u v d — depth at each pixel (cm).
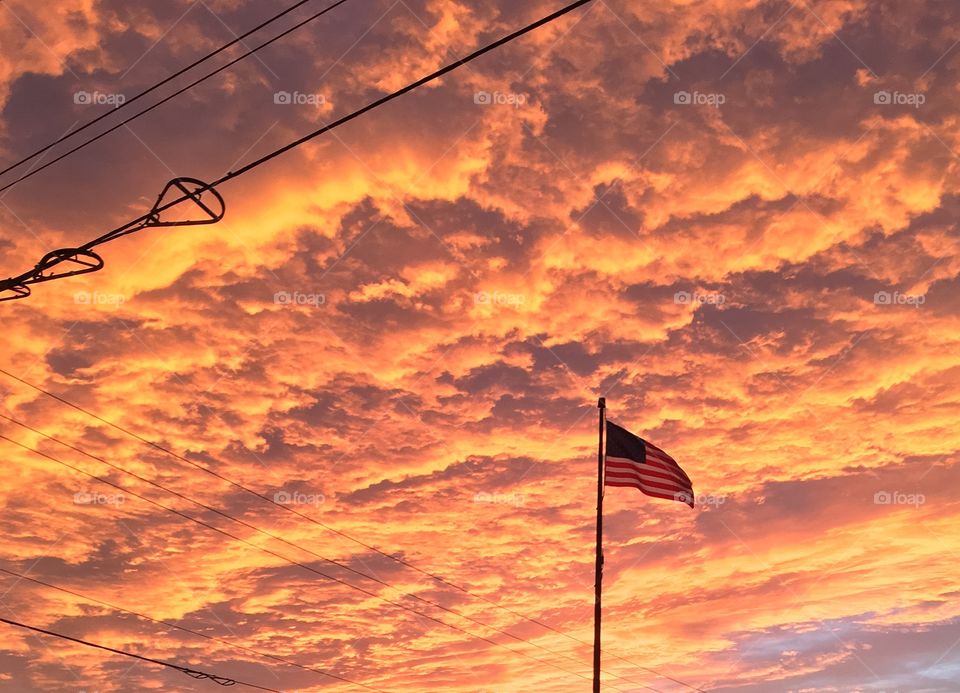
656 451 3000
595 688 2791
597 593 2877
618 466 2952
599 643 2836
